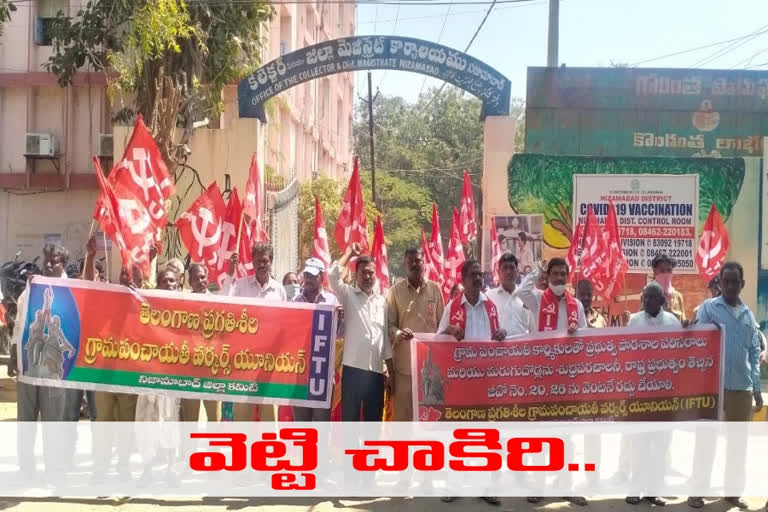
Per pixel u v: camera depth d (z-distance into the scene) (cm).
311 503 641
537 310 693
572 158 1364
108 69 1783
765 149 1423
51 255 681
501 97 1515
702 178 1342
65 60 1537
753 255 1345
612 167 1355
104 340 664
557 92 1562
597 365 675
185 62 1470
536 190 1371
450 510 630
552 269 692
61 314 660
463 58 1519
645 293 686
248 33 1566
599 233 973
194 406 720
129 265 684
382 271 897
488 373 670
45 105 1927
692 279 1331
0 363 1359
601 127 1564
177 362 671
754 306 1349
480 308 677
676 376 674
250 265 900
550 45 1565
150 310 671
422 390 665
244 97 1518
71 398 688
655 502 658
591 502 662
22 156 1923
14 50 1905
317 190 2519
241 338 679
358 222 857
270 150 2116
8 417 955
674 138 1562
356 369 668
